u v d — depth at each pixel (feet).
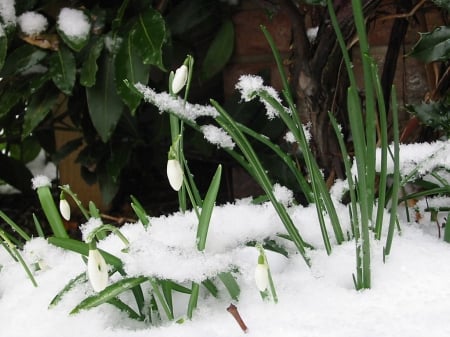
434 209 2.67
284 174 3.49
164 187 4.53
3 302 2.49
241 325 2.10
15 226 2.61
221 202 4.12
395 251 2.33
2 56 3.15
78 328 2.27
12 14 3.26
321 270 2.31
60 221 2.59
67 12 3.27
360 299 2.19
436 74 3.12
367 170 2.27
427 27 3.38
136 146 4.14
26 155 4.74
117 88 3.18
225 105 3.74
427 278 2.23
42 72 3.45
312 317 2.15
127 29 3.26
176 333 2.14
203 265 2.17
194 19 3.70
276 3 3.11
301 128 2.26
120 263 2.25
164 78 3.95
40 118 3.39
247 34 3.81
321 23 2.91
